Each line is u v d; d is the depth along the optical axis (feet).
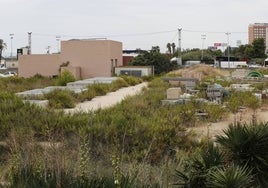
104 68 215.92
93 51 215.51
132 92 132.67
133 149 43.55
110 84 144.77
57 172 18.33
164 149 43.65
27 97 95.81
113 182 16.72
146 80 204.23
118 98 113.91
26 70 220.23
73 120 57.52
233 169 18.39
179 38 336.29
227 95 112.16
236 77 202.28
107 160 31.30
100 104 94.48
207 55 407.44
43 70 218.79
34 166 19.75
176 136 48.73
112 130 49.37
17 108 67.00
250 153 19.88
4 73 265.54
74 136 47.98
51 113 64.44
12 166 19.49
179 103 91.30
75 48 217.15
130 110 75.31
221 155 20.13
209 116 75.87
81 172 18.34
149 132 48.93
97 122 55.83
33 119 58.13
